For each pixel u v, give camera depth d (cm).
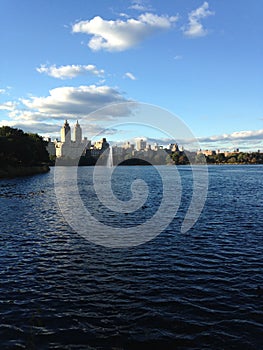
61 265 1900
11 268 1836
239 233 2717
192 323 1232
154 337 1142
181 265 1900
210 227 2978
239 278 1683
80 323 1231
